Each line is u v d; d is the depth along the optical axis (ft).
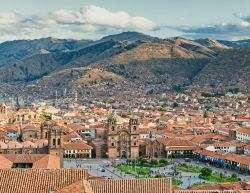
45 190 352.28
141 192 375.04
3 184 357.20
